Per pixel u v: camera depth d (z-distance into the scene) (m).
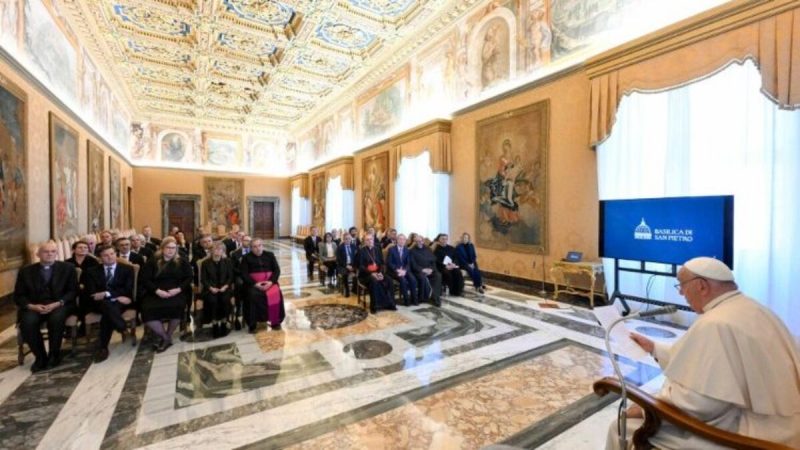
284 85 12.74
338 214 14.89
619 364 3.41
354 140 13.36
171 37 9.49
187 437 2.31
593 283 5.38
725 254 3.89
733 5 3.97
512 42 7.14
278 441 2.27
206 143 18.50
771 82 3.76
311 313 5.34
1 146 5.09
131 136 16.64
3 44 5.10
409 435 2.32
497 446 1.71
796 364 1.34
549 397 2.80
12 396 2.86
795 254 3.79
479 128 7.93
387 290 5.54
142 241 6.53
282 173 20.52
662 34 4.61
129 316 3.94
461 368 3.35
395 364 3.46
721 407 1.35
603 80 5.39
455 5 8.08
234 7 8.24
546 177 6.49
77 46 8.30
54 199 6.87
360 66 11.12
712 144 4.42
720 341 1.36
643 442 1.50
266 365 3.46
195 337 4.30
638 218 4.73
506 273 7.39
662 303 4.81
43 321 3.50
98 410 2.64
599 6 5.64
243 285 4.66
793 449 1.14
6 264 5.16
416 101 9.90
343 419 2.52
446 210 8.81
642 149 5.11
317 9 8.15
